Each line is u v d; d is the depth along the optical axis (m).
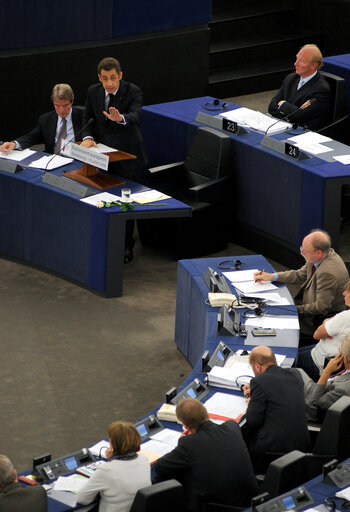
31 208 15.16
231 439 8.98
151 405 12.05
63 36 19.52
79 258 14.84
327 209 14.60
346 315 11.39
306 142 15.66
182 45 21.11
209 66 22.25
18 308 14.34
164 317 14.31
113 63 15.09
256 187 15.83
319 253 12.47
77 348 13.30
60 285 15.09
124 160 15.48
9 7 18.72
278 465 8.59
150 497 7.94
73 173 15.22
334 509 8.20
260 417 9.73
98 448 9.74
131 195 14.79
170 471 8.93
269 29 23.36
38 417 11.70
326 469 8.62
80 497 8.66
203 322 12.15
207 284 12.49
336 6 22.97
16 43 19.09
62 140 16.08
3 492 8.29
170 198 14.84
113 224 14.26
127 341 13.56
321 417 10.55
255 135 16.12
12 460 10.87
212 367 10.80
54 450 11.09
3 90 19.36
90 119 15.37
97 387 12.39
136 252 16.42
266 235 15.98
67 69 19.88
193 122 16.81
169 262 16.11
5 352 13.12
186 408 9.06
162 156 17.45
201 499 8.87
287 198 15.22
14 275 15.34
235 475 8.89
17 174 15.25
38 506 8.27
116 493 8.59
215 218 16.11
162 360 13.12
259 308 12.05
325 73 17.31
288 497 8.26
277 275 12.76
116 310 14.41
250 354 10.12
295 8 23.64
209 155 16.16
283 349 11.26
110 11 19.84
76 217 14.61
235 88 22.14
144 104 21.14
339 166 14.79
